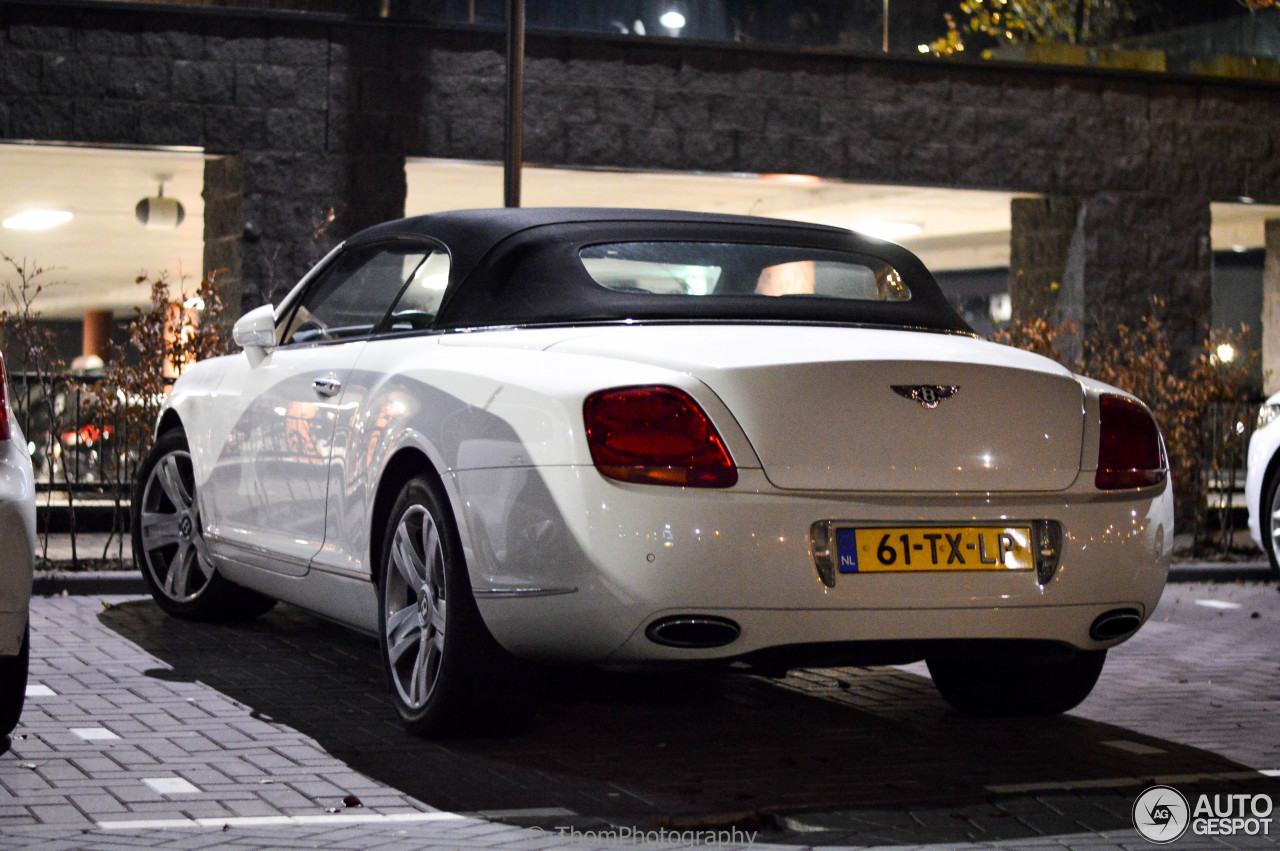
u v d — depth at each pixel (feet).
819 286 16.99
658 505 13.29
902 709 18.22
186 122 36.47
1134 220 42.93
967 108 41.50
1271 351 48.37
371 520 16.33
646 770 14.78
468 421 14.78
